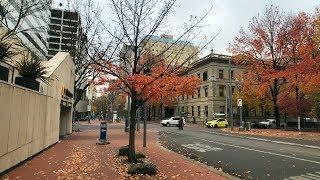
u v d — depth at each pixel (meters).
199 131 34.97
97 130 34.72
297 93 38.28
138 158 12.70
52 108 16.28
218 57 56.75
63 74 20.30
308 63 32.06
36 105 12.57
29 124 11.54
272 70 36.22
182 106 68.31
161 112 78.88
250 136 26.86
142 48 12.02
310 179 9.20
